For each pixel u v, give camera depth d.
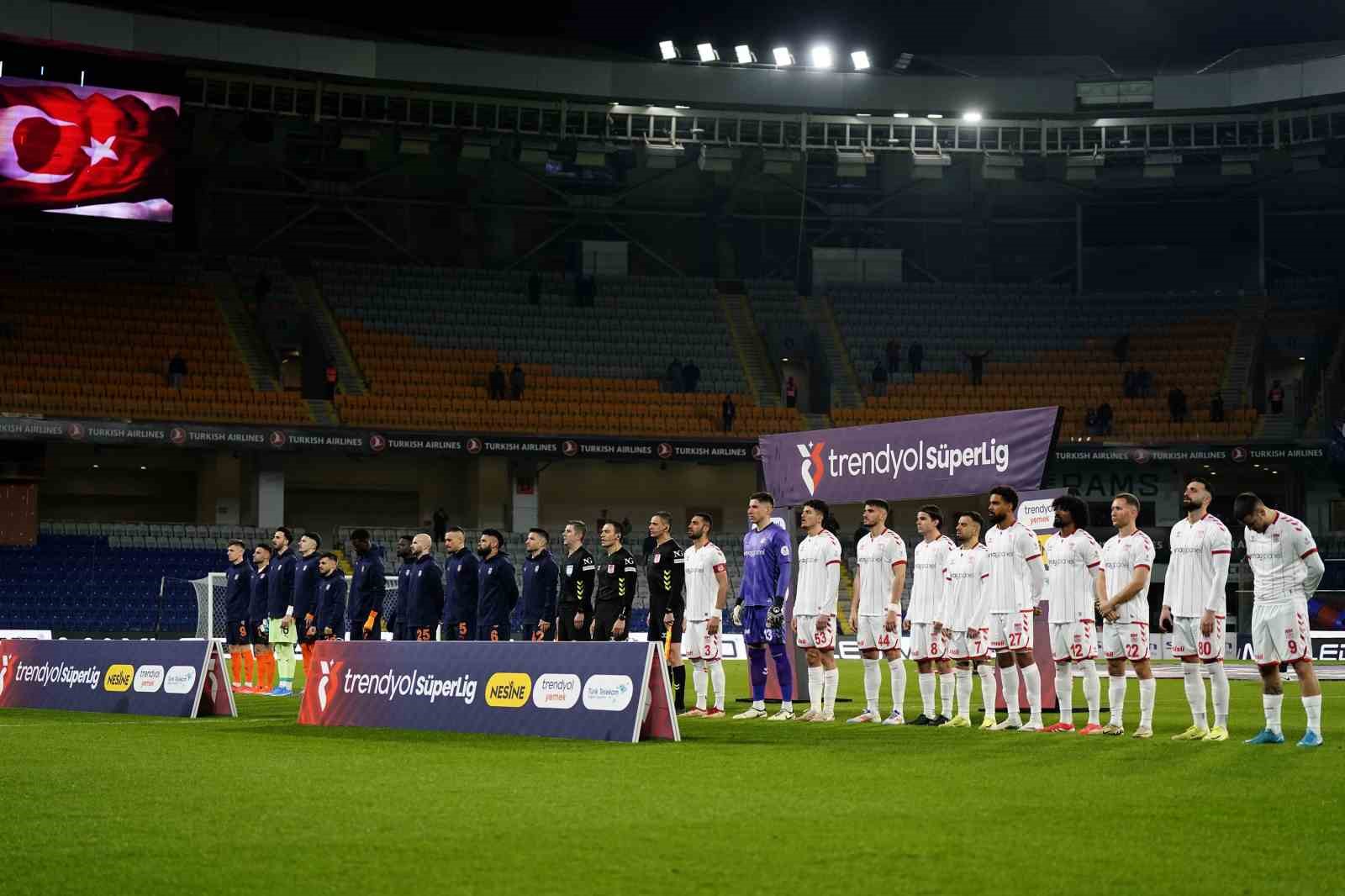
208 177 42.53
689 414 41.53
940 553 14.04
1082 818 7.25
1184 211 44.62
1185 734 12.08
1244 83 39.53
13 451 36.19
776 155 41.88
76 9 34.50
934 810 7.50
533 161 41.00
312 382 40.47
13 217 36.41
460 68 38.09
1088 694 12.81
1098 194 45.03
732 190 44.94
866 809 7.55
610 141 40.97
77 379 37.16
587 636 15.80
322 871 5.90
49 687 16.53
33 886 5.63
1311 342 42.97
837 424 41.72
